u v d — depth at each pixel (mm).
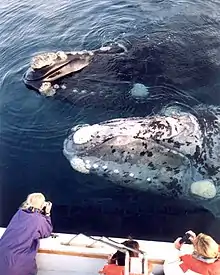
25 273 6355
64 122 10219
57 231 8344
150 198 8844
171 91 10906
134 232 8336
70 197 8867
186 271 5969
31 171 9336
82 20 13781
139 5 14266
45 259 6641
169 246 6617
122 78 11297
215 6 14062
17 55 12570
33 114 10523
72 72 11445
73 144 9422
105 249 6523
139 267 5977
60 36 13172
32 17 14164
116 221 8500
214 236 8234
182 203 8750
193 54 12148
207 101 10633
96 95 10820
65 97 10828
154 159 9047
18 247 6379
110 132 9359
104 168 9078
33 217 6613
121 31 13156
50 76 11328
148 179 8945
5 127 10289
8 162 9562
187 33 12930
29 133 10086
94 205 8750
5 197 8938
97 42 12758
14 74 11805
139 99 10648
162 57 12016
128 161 9055
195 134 9430
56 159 9461
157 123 9555
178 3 14266
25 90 11180
